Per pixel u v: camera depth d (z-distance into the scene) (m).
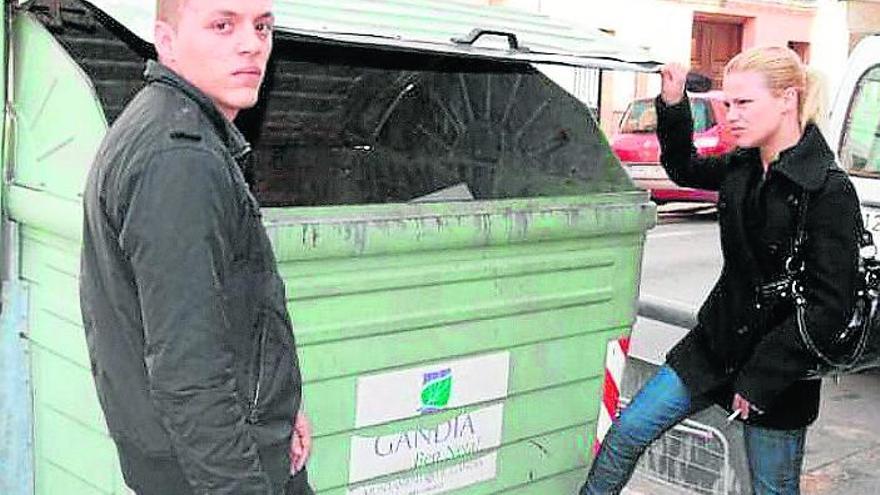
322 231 2.34
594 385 3.08
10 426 2.69
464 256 2.65
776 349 2.71
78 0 2.67
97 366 1.89
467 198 3.54
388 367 2.57
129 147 1.75
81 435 2.52
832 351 2.69
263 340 1.88
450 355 2.69
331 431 2.52
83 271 1.89
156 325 1.70
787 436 2.90
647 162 12.62
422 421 2.68
